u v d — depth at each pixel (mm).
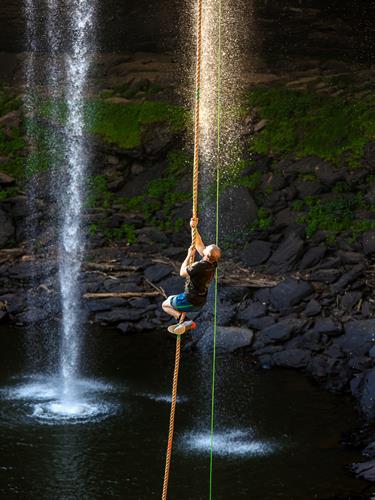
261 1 30594
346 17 30969
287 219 25281
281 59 31094
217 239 24391
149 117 28328
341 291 21812
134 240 25594
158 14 31203
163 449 14562
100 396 16953
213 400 16906
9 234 25594
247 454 14445
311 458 14359
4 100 30312
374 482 13445
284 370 18766
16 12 31250
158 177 27953
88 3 31156
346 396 17250
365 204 25391
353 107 28281
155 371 18547
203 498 12883
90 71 30797
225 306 21609
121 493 12977
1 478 13305
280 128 28016
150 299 22719
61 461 13953
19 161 28156
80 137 28234
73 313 22141
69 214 26562
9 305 22391
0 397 16734
